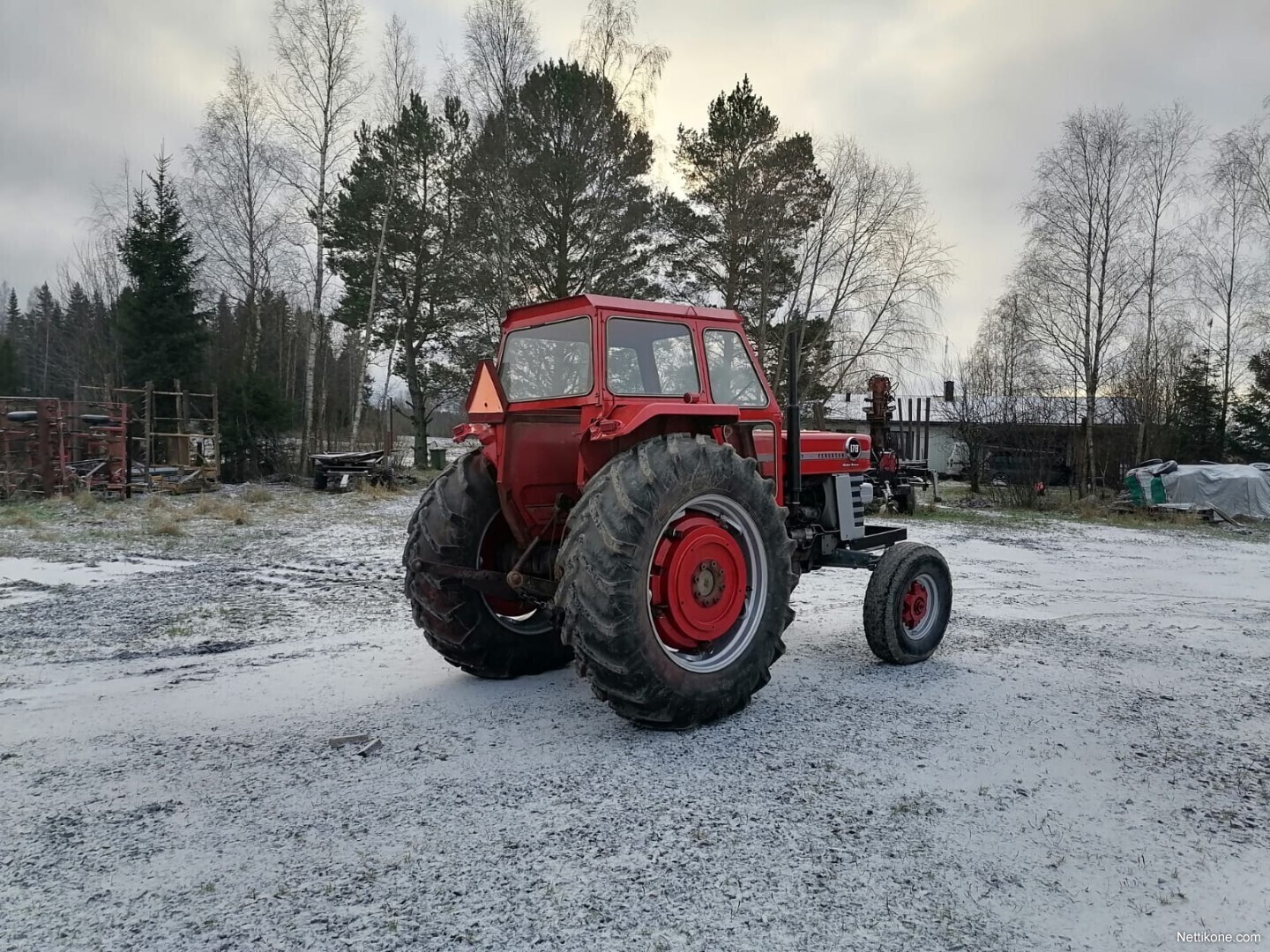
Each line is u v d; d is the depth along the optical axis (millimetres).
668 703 3150
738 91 22172
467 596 3877
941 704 3621
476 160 19016
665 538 3330
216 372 21281
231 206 22484
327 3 21172
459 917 1912
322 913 1925
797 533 4504
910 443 28938
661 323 3760
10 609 5695
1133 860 2225
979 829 2396
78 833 2340
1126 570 8906
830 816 2465
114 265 29047
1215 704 3693
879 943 1823
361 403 21984
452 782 2719
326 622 5379
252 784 2699
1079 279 21969
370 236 24547
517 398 3912
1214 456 25438
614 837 2320
